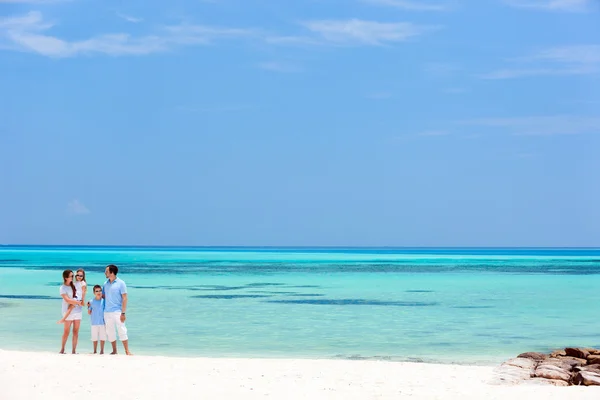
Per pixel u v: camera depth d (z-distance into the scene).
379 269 71.69
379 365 13.79
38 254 130.62
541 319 25.00
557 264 89.81
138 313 26.62
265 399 10.48
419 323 23.66
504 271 67.62
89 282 41.56
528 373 13.06
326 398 10.61
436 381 12.10
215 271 63.91
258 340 19.48
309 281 48.53
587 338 20.22
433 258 123.06
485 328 22.47
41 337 19.34
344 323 23.67
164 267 73.25
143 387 11.20
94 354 15.07
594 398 10.45
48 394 10.60
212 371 12.74
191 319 24.61
